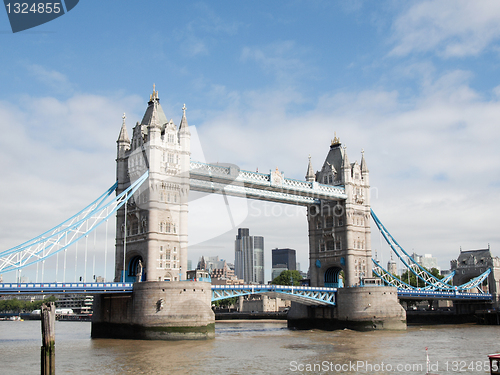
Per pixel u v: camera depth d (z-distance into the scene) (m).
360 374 53.16
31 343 86.94
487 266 156.88
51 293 78.81
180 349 72.00
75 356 65.44
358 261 121.62
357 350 72.00
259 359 62.81
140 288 85.00
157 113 100.06
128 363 59.69
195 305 83.44
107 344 78.75
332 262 122.75
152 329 82.50
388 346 77.31
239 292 98.88
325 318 119.81
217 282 174.38
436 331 109.81
